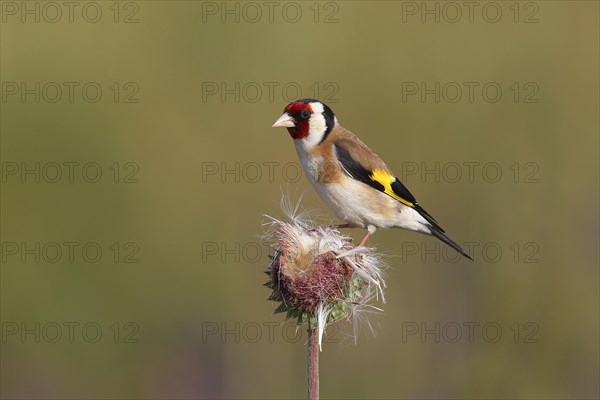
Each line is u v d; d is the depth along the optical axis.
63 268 14.31
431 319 14.08
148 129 15.12
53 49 15.24
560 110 15.62
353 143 10.22
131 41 15.57
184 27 15.59
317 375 7.54
